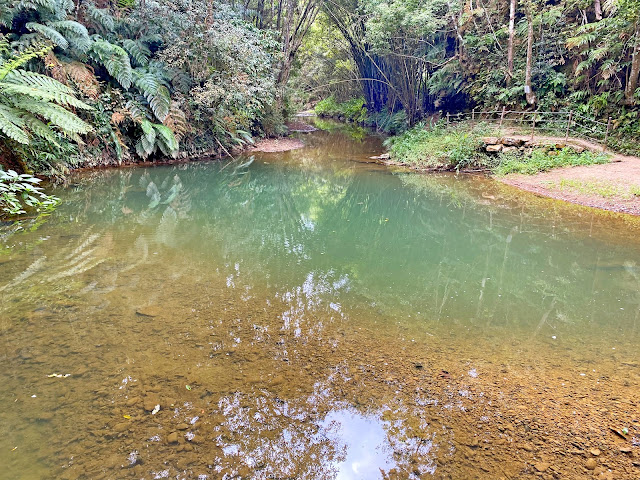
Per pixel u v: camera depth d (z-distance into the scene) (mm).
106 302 3463
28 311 3240
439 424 2209
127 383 2408
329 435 2098
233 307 3531
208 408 2238
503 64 14703
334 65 29281
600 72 11977
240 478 1808
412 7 15375
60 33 8250
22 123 6113
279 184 10234
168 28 10469
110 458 1869
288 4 17250
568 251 5434
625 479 1857
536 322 3541
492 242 5953
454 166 11820
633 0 9906
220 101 11727
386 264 5074
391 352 2945
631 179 8242
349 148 16953
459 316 3629
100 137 9297
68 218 5957
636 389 2574
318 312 3570
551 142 10797
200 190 8797
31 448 1905
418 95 19500
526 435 2139
